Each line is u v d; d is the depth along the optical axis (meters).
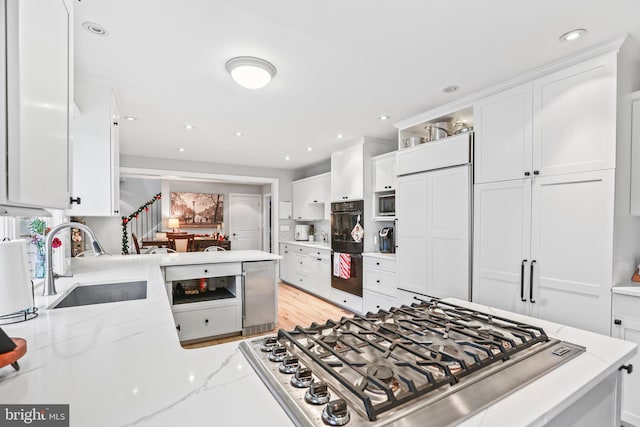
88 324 1.22
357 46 1.89
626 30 1.72
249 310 3.38
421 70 2.20
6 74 0.58
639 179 1.89
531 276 2.19
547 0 1.48
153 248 3.87
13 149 0.58
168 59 2.03
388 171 3.89
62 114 0.90
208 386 0.75
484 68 2.16
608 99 1.84
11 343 0.80
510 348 0.95
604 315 1.85
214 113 3.07
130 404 0.67
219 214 8.49
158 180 8.23
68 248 2.63
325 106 2.90
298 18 1.62
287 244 6.23
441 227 2.87
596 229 1.89
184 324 3.06
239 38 1.80
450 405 0.67
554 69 2.09
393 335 1.07
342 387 0.74
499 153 2.41
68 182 0.97
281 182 6.45
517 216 2.28
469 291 2.63
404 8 1.54
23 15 0.61
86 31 1.72
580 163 1.95
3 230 1.73
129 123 3.37
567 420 0.81
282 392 0.70
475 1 1.49
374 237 4.20
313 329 1.09
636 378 1.75
